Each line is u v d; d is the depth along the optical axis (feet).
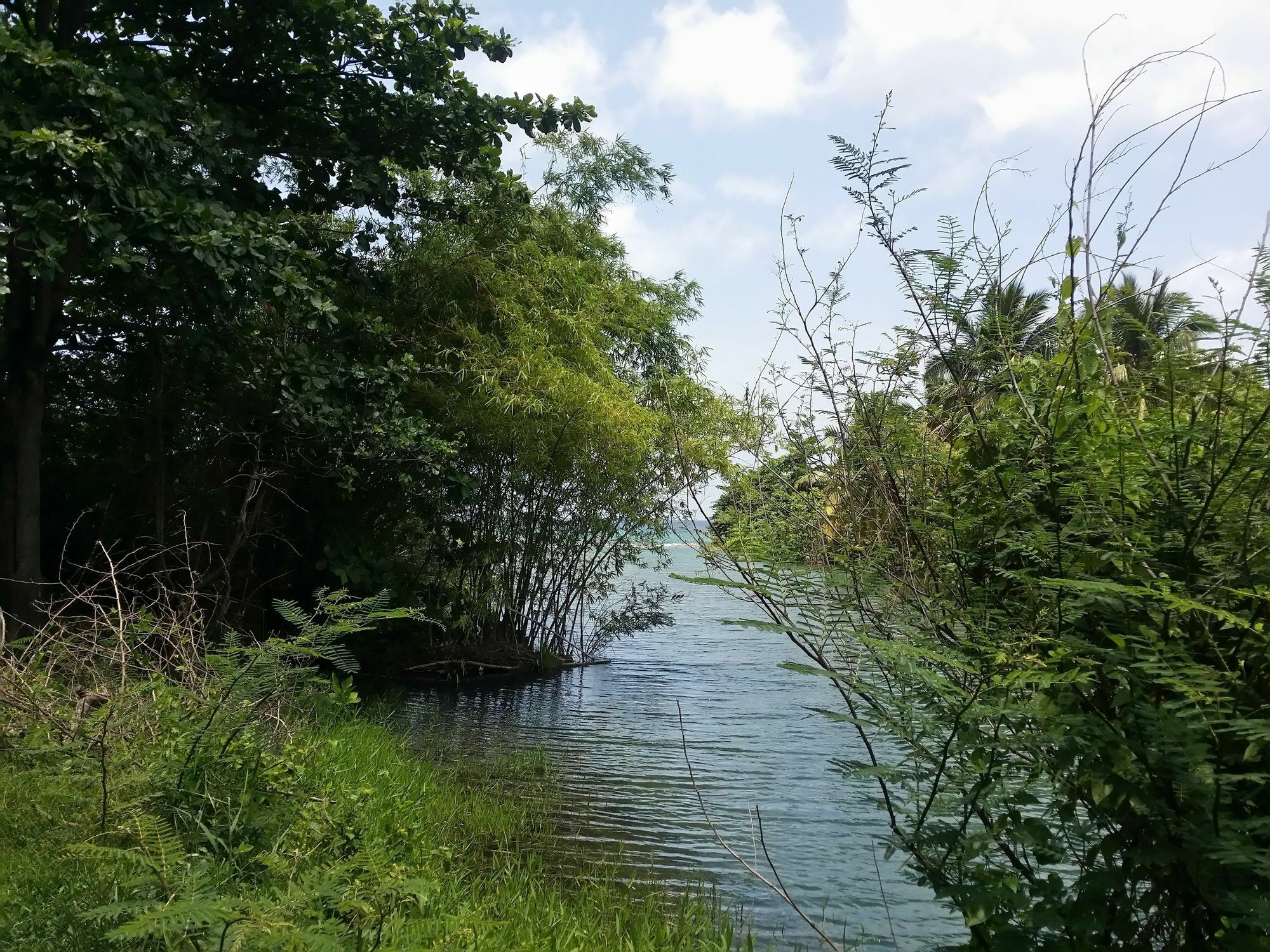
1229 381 7.73
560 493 47.50
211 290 26.58
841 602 9.60
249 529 36.94
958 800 7.95
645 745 31.01
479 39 37.04
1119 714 7.53
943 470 9.68
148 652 18.17
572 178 55.21
